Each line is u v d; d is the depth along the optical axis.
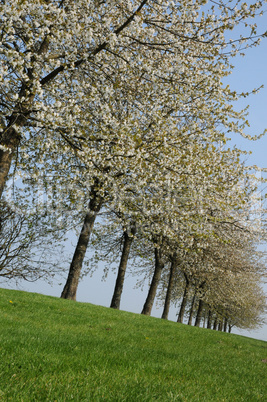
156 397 4.25
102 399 3.80
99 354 6.09
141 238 20.91
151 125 12.62
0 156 10.52
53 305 12.95
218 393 5.20
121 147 11.68
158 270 23.14
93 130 11.49
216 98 12.01
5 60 9.12
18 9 7.89
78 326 9.83
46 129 9.96
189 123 12.79
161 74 11.02
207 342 11.69
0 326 7.76
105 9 11.47
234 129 12.67
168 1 10.59
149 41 11.91
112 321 12.20
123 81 12.39
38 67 9.08
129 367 5.65
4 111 9.82
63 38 9.34
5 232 19.91
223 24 10.73
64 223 18.47
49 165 14.38
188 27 11.46
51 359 5.18
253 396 5.50
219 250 22.80
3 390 3.65
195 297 29.84
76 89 10.66
